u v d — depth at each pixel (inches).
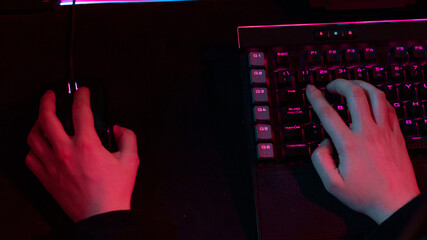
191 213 23.7
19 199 23.3
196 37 27.7
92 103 22.9
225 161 24.9
